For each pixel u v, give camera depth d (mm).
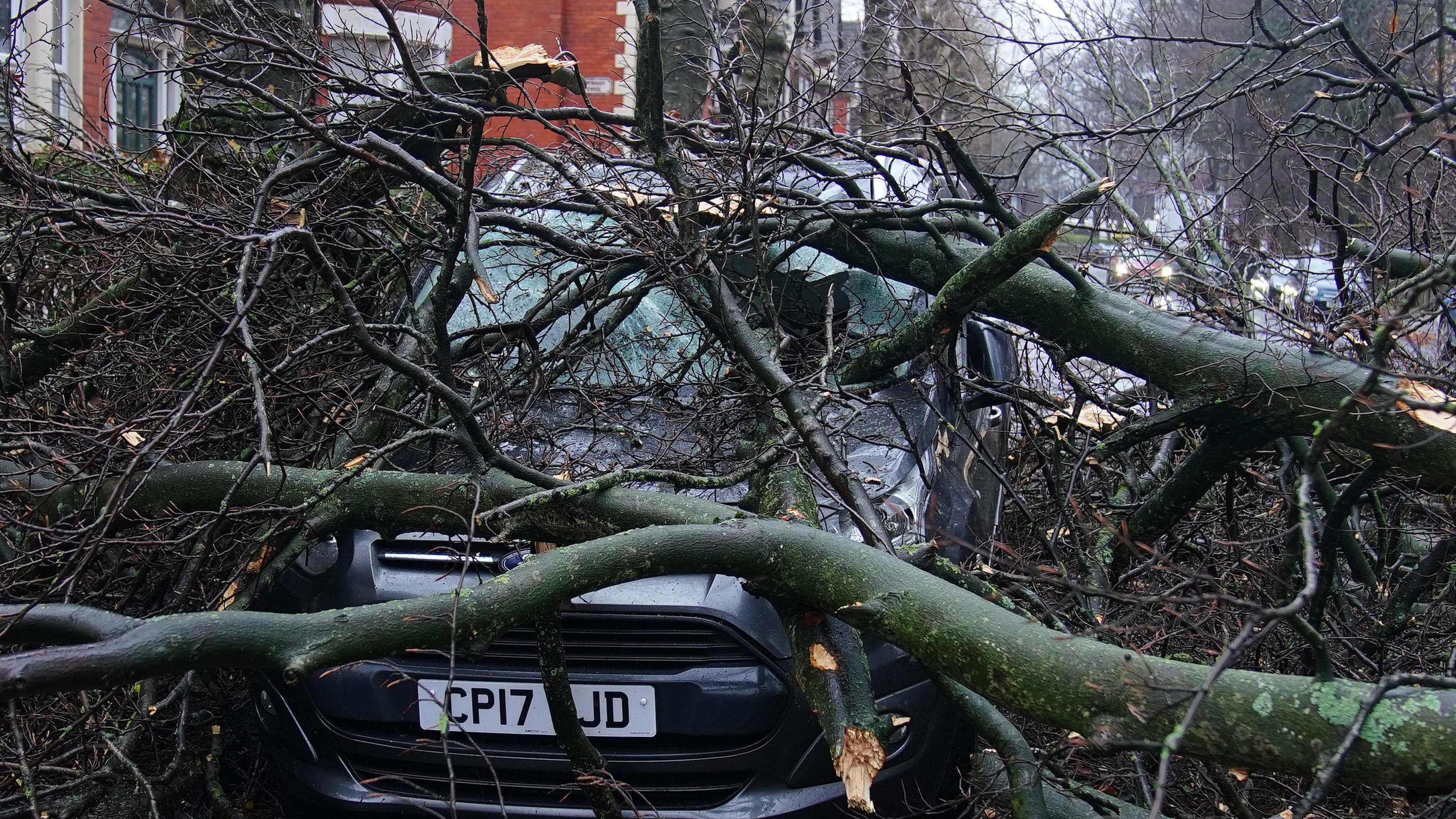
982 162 5020
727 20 4414
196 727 3330
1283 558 2510
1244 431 3178
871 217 3645
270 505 2959
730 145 3719
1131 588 3365
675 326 4047
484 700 2775
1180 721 1961
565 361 3699
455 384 3061
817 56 4707
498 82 3838
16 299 3512
